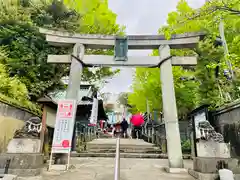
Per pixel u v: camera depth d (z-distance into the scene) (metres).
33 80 8.50
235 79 6.50
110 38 7.30
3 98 5.46
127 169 5.66
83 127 12.60
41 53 8.63
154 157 8.37
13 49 8.16
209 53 8.12
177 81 12.66
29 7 9.14
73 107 5.90
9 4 8.43
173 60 6.97
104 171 5.26
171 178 4.51
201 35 6.82
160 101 14.35
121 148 9.55
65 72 10.00
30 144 4.53
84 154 8.50
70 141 5.56
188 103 12.80
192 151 8.32
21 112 6.76
